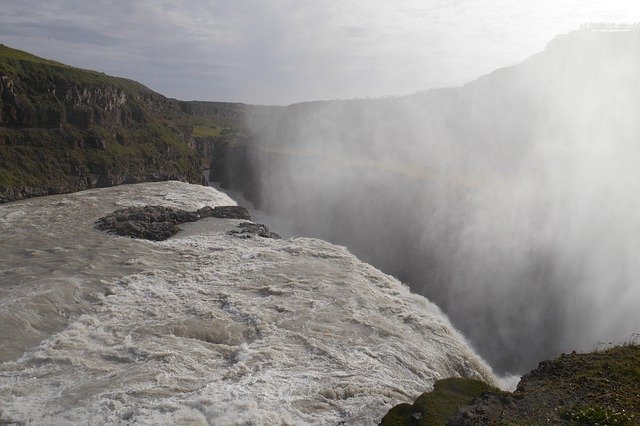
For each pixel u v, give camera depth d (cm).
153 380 2159
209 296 3147
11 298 3064
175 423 1816
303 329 2717
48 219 5306
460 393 1727
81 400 1998
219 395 2028
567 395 1450
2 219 5288
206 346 2520
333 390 2097
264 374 2230
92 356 2386
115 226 4794
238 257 3947
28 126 8606
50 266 3691
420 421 1557
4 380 2162
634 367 1556
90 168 8750
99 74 11200
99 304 3000
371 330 2738
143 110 11462
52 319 2819
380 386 2167
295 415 1909
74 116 9269
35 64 9344
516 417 1356
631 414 1308
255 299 3102
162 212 5300
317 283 3378
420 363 2464
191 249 4159
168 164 10469
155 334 2619
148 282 3369
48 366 2281
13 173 7656
